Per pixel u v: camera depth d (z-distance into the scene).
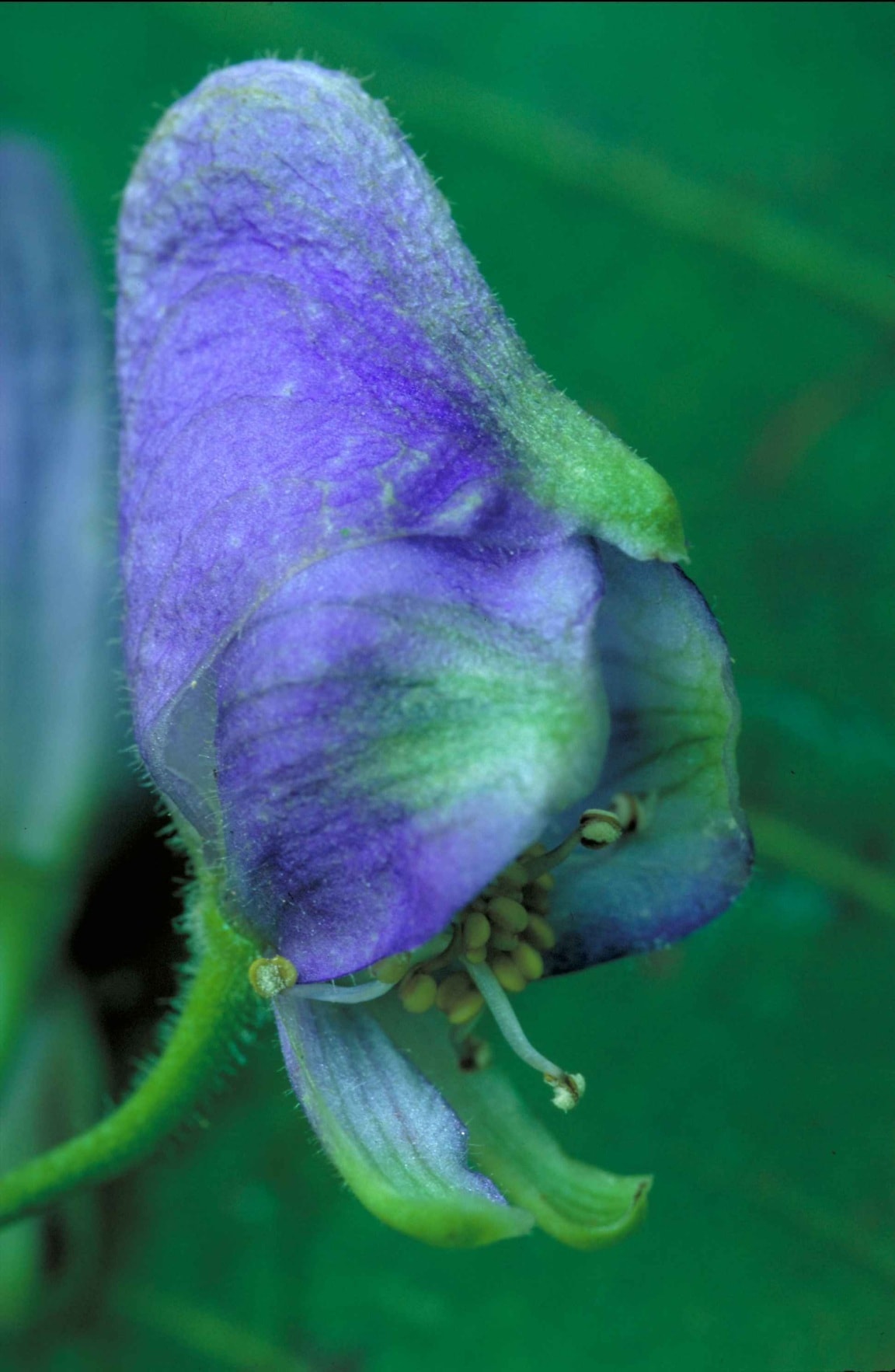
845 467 0.17
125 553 0.12
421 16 0.17
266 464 0.12
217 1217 0.16
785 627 0.16
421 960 0.13
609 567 0.12
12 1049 0.15
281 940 0.12
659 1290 0.15
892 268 0.17
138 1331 0.16
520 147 0.17
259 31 0.17
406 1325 0.15
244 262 0.12
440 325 0.12
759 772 0.16
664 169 0.17
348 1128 0.12
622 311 0.17
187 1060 0.13
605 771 0.12
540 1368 0.15
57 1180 0.13
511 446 0.12
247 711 0.12
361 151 0.12
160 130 0.13
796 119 0.17
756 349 0.17
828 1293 0.15
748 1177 0.15
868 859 0.16
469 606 0.12
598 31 0.17
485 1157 0.13
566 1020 0.16
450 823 0.12
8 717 0.15
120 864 0.16
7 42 0.18
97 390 0.16
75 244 0.16
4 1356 0.15
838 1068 0.16
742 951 0.16
